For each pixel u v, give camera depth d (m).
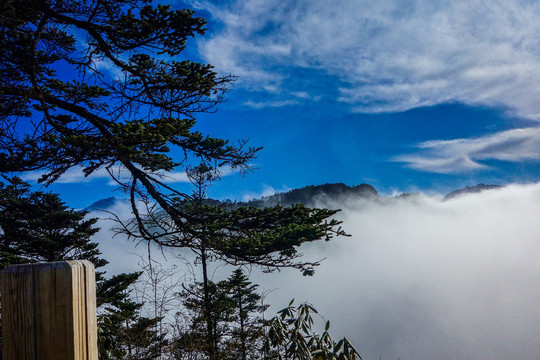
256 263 6.60
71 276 0.83
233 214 6.80
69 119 6.22
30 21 5.79
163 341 4.43
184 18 5.85
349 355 3.12
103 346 4.46
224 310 11.99
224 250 6.38
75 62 6.56
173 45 6.20
